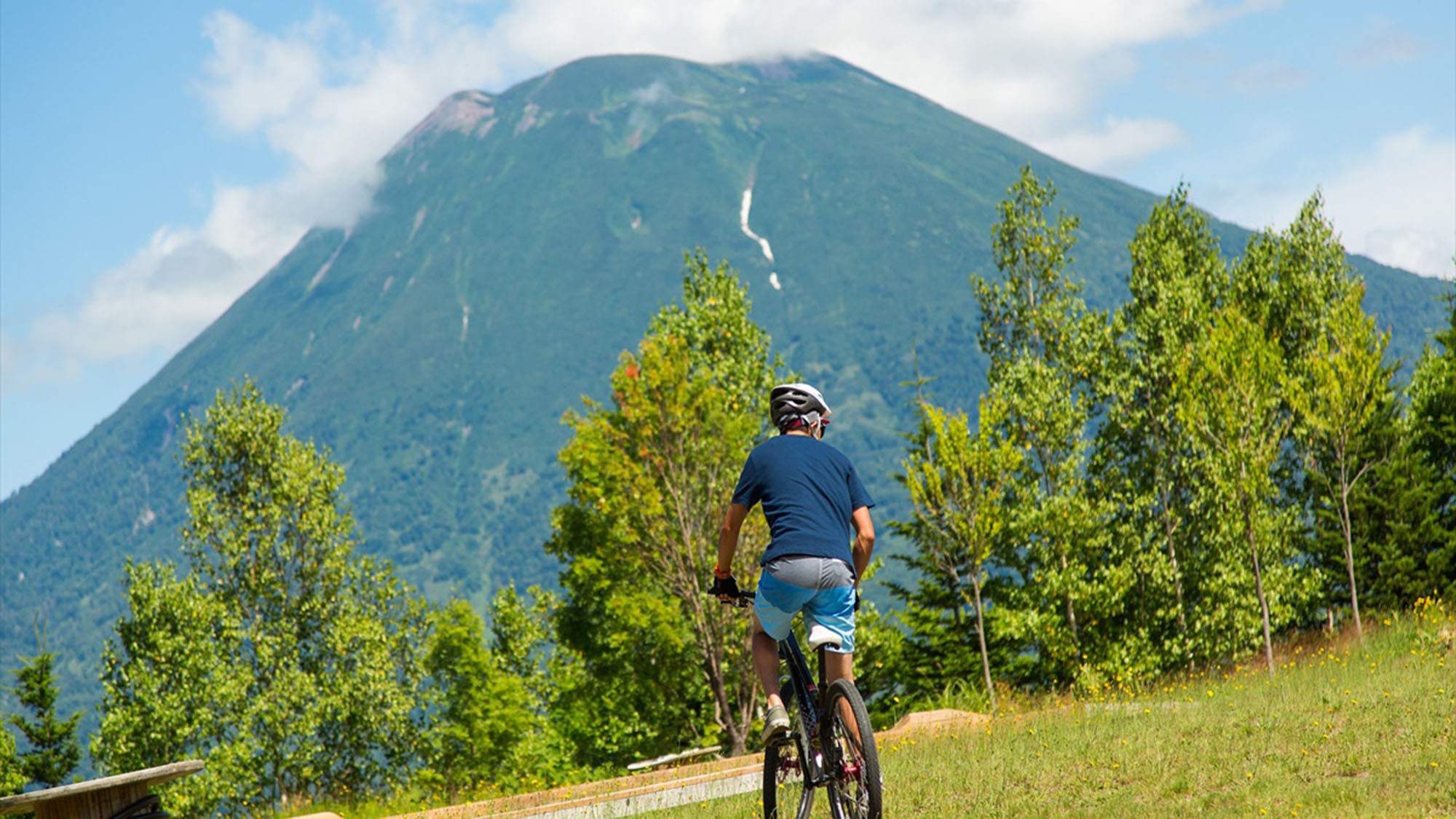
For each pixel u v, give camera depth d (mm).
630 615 28531
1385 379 32156
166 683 42781
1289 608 30234
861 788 5094
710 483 28797
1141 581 32469
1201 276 36781
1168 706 12648
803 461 5547
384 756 44969
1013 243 35719
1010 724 12789
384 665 45406
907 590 37656
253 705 42688
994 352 36094
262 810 39656
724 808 8555
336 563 46688
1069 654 31266
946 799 8055
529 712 46406
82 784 6840
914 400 29234
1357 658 20812
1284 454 35094
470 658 46000
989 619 34781
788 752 6094
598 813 10117
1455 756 7484
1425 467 34438
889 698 36625
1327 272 35812
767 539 28812
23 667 45688
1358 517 34344
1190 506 32375
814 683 5582
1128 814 6770
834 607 5402
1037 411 32562
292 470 46531
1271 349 25719
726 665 29984
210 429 46438
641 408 28406
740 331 35250
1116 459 34031
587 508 29953
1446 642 20688
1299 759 8062
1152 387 33031
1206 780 7703
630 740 33625
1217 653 29672
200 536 46125
